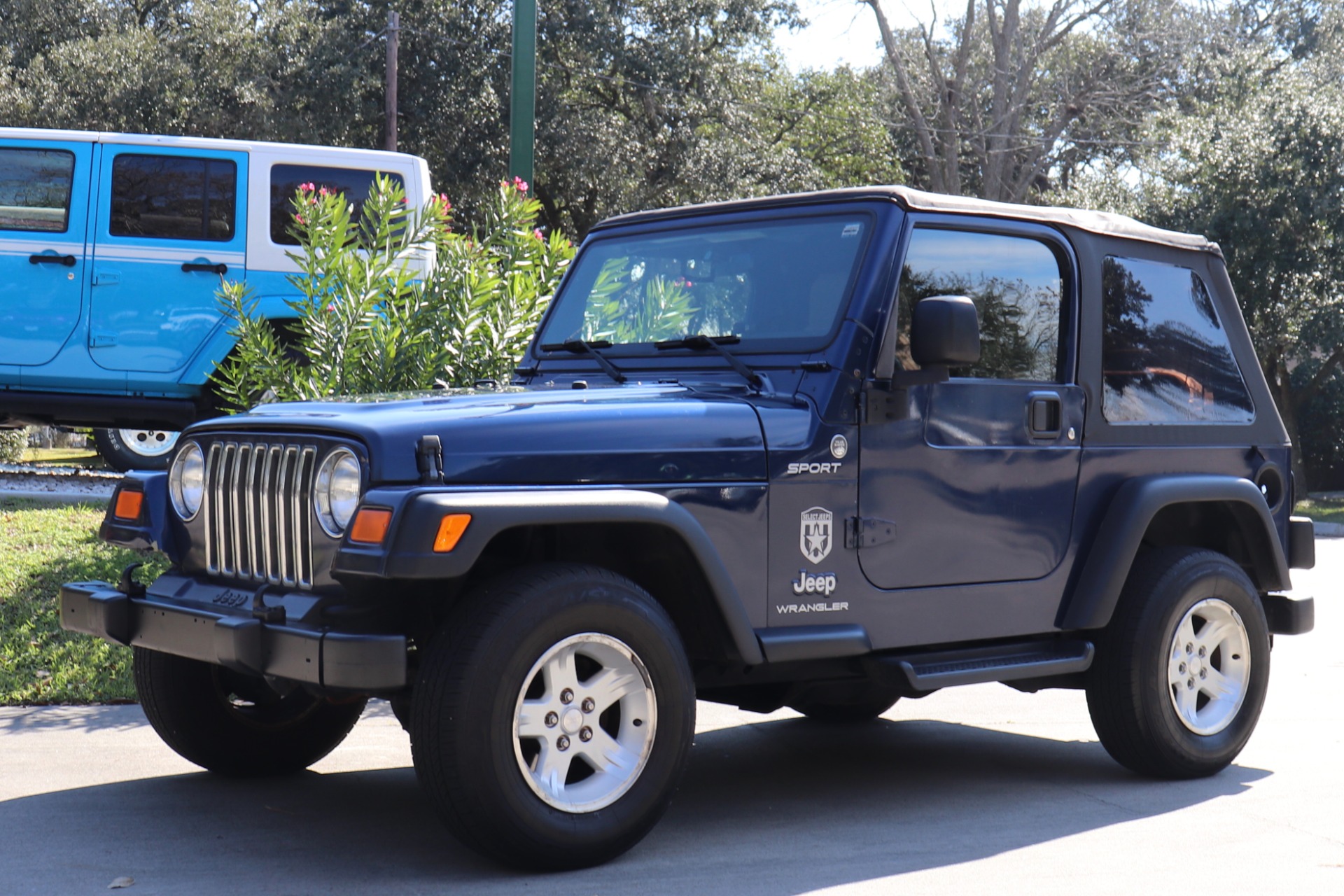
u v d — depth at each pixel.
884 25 34.38
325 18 28.80
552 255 7.81
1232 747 5.11
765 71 36.62
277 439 3.95
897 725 6.15
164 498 4.41
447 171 28.77
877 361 4.29
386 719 6.14
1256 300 25.84
